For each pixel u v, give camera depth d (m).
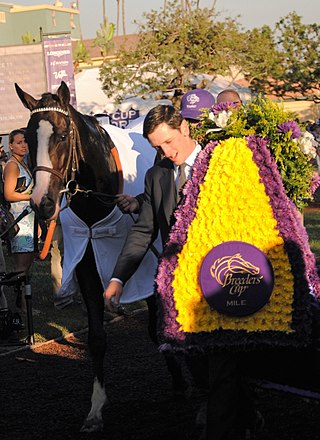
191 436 4.49
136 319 7.69
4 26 38.59
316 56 22.23
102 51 30.19
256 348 3.53
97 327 4.84
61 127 4.71
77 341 6.96
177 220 3.69
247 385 3.78
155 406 5.08
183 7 20.77
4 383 5.76
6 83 14.80
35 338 7.05
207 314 3.58
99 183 4.95
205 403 4.57
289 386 3.74
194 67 20.22
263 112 4.25
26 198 7.40
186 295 3.61
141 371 5.91
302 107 27.55
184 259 3.63
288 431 4.45
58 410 5.11
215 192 3.63
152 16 20.09
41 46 14.69
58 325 7.49
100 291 4.95
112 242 4.99
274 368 3.71
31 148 4.73
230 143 3.71
